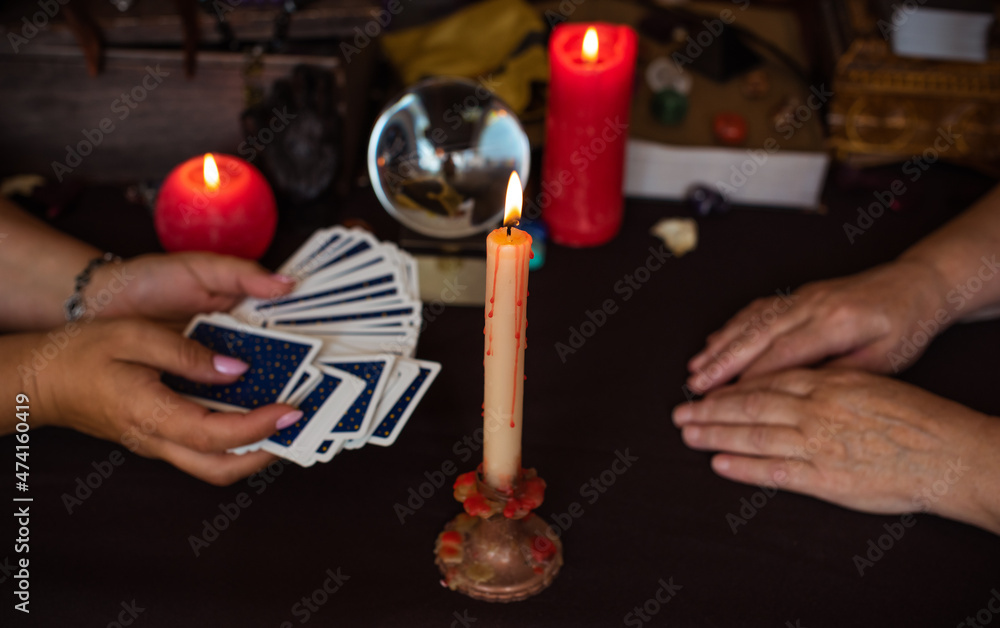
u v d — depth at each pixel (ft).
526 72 2.93
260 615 2.11
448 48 3.03
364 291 2.59
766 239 2.85
